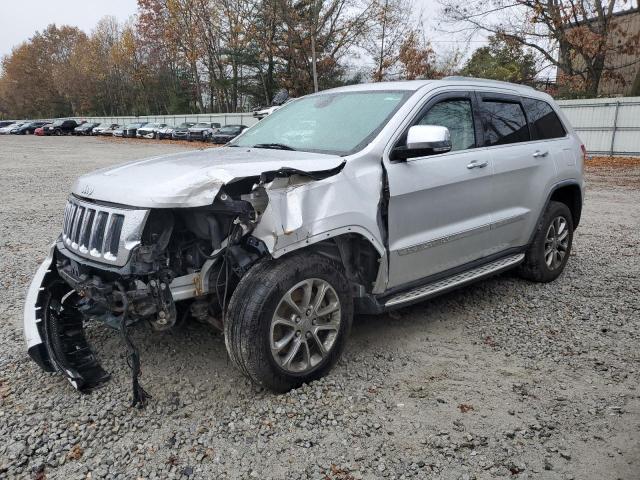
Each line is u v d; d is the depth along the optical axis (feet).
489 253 15.43
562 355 12.76
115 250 10.00
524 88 17.26
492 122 15.28
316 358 11.32
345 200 11.13
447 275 14.16
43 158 79.15
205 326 14.19
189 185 9.62
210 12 167.32
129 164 12.21
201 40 177.17
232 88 177.17
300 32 140.97
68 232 11.71
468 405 10.59
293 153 12.25
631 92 92.53
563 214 17.99
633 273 19.31
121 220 10.02
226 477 8.57
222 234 10.50
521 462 8.91
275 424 9.92
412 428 9.83
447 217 13.52
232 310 10.17
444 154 13.43
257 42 153.58
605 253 22.20
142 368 12.00
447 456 9.06
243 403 10.61
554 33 98.58
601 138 74.95
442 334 13.93
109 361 12.33
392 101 13.33
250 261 10.37
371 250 11.93
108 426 9.89
